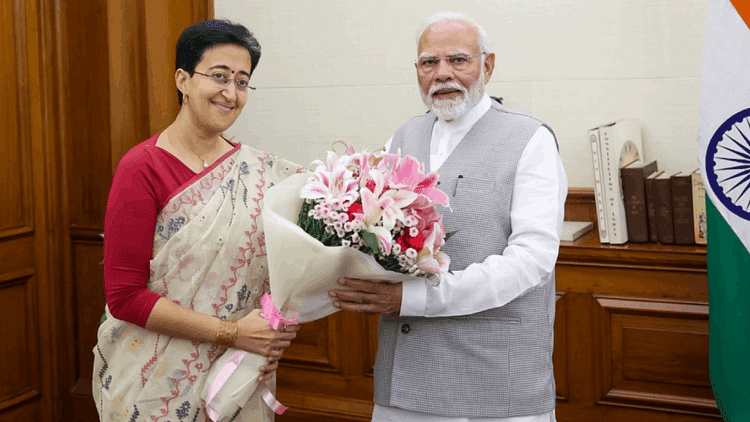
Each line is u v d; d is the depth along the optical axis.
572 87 2.70
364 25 2.92
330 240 1.54
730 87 2.06
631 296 2.48
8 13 2.90
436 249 1.60
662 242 2.46
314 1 2.98
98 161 3.04
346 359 2.90
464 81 1.79
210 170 1.67
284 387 3.01
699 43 2.54
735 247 2.09
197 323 1.63
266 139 3.13
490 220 1.76
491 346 1.75
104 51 2.98
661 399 2.48
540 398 1.78
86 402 3.14
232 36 1.64
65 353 3.16
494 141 1.81
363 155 1.55
